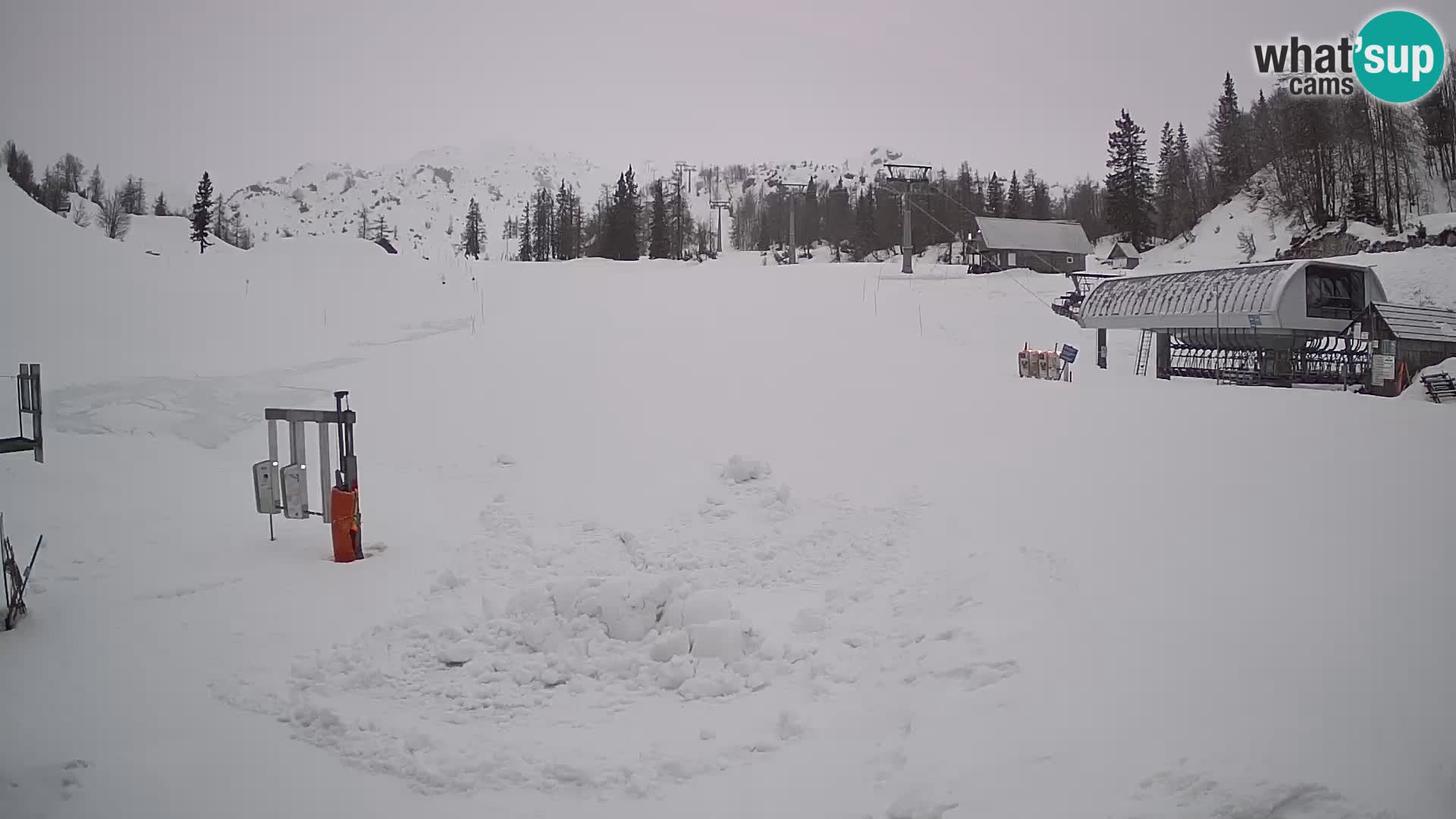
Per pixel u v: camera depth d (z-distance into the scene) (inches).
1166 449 453.1
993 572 322.0
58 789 215.3
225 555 396.5
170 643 303.1
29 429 566.3
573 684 273.7
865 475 485.7
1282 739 179.5
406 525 454.9
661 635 294.7
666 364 809.5
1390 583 245.6
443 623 313.3
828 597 341.4
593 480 521.3
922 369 794.8
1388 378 833.5
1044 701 219.1
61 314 757.3
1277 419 506.3
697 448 564.4
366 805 208.1
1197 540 309.9
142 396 634.2
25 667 283.0
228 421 633.6
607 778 215.6
